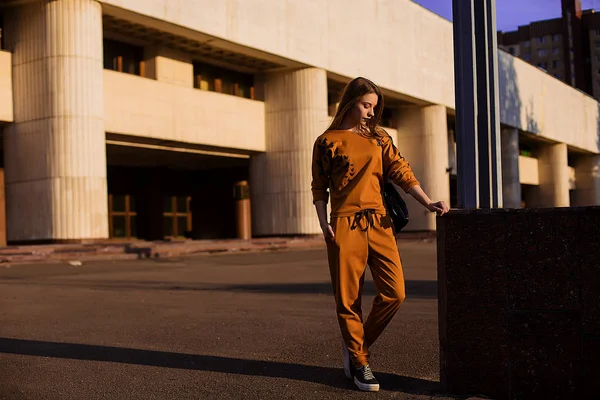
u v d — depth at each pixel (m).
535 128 47.41
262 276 12.28
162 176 32.94
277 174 29.67
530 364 3.32
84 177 20.69
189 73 26.95
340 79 31.78
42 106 20.70
